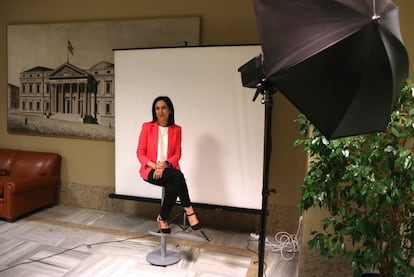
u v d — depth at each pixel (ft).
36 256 8.96
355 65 3.83
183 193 8.20
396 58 4.09
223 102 9.88
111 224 11.46
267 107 4.91
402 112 5.49
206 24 11.02
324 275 7.43
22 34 13.09
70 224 11.34
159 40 11.41
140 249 9.57
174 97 10.28
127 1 11.75
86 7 12.26
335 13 3.89
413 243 5.57
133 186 11.12
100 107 12.35
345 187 5.80
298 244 9.95
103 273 8.23
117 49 10.73
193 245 9.97
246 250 9.78
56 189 13.30
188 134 10.25
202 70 9.95
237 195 10.04
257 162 9.79
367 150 5.56
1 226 10.93
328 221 5.99
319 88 3.93
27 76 13.24
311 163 6.12
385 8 4.06
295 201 10.75
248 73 5.18
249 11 10.61
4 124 13.82
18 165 12.88
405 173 5.26
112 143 12.48
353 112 4.07
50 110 13.06
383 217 5.57
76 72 12.51
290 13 4.12
